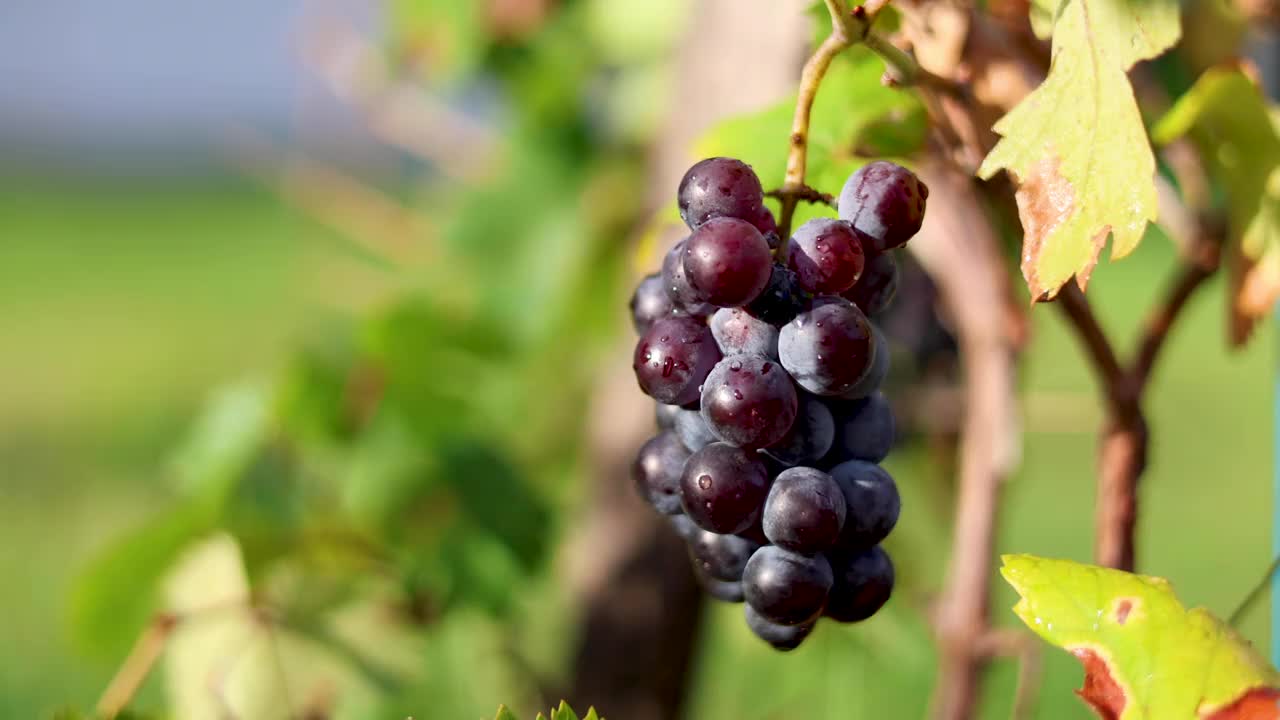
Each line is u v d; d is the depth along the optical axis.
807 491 0.49
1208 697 0.49
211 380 3.65
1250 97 0.54
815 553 0.49
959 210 0.64
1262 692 0.49
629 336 0.88
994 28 0.55
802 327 0.48
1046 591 0.51
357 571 0.84
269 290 5.48
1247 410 3.34
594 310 1.12
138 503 1.48
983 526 0.67
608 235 1.13
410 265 1.21
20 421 3.33
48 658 1.76
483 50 1.21
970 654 0.67
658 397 0.49
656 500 0.52
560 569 0.90
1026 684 0.66
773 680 0.96
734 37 0.77
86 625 0.83
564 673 0.85
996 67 0.54
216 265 6.44
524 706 0.85
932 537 1.02
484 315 1.09
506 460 0.89
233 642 0.80
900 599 0.94
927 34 0.55
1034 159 0.50
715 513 0.49
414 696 0.80
